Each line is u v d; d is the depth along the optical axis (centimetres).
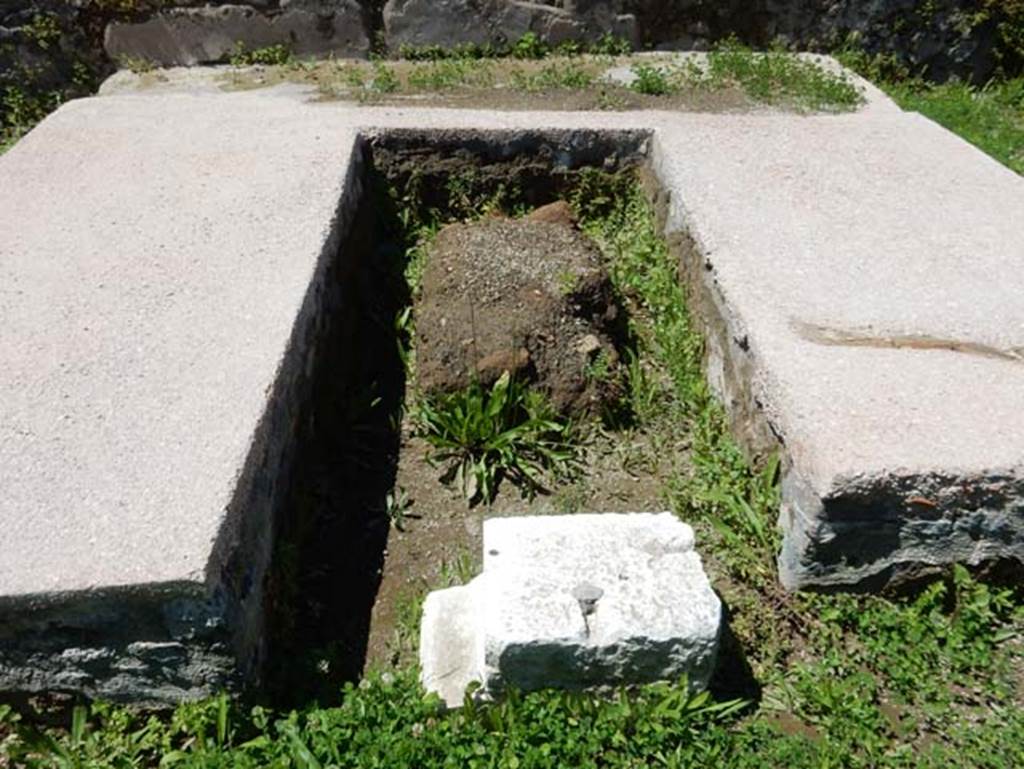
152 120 425
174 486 211
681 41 539
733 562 247
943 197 355
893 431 231
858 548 229
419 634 238
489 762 194
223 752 196
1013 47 555
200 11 508
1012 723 210
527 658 201
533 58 523
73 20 511
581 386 310
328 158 379
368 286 379
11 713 203
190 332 267
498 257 337
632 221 412
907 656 223
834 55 546
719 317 306
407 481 295
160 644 197
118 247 313
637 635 201
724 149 393
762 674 224
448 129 409
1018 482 221
